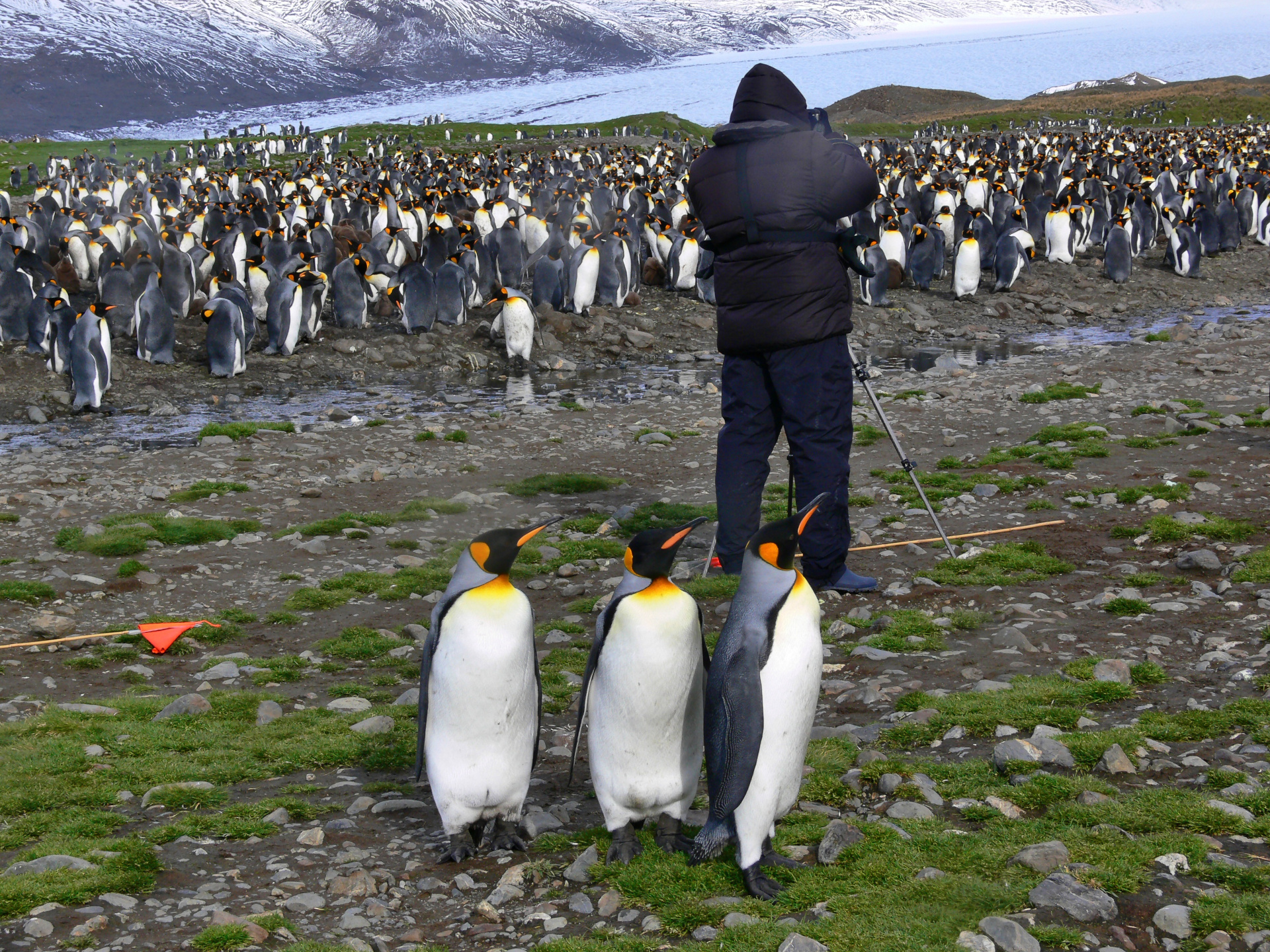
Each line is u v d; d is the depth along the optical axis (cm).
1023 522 757
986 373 1439
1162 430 1009
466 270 1872
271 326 1612
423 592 716
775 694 393
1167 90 11281
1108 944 365
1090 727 486
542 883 412
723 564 677
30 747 512
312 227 2331
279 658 617
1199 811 417
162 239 2156
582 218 2408
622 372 1603
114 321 1645
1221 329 1689
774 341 624
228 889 414
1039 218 2580
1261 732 465
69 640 636
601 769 415
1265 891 382
